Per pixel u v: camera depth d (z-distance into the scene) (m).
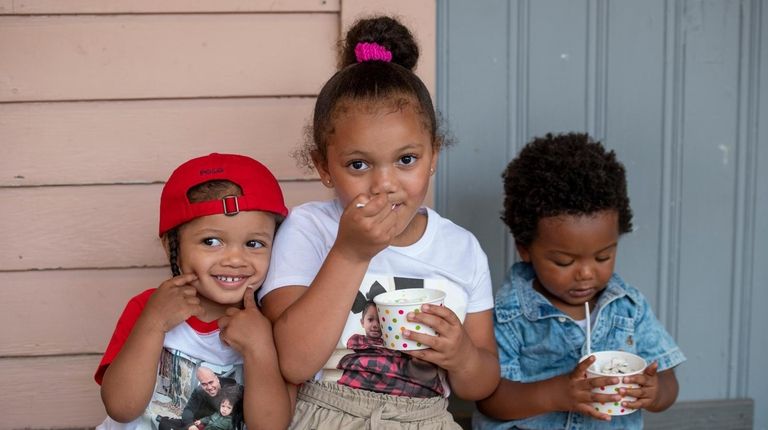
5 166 2.43
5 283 2.47
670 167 2.83
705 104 2.82
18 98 2.41
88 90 2.44
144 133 2.47
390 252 2.04
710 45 2.80
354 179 1.91
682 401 2.91
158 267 2.52
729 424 2.90
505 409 2.29
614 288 2.39
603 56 2.76
